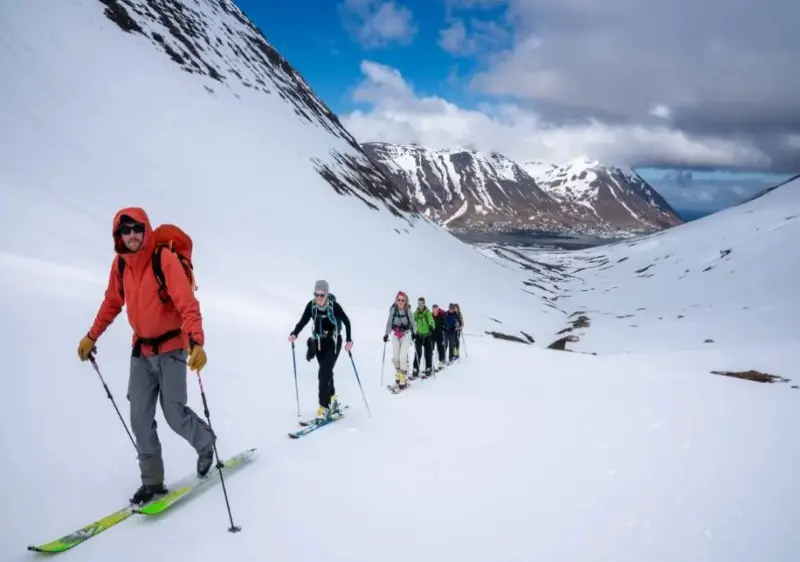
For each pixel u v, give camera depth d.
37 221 20.17
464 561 4.53
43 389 6.79
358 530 5.01
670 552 4.77
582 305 117.31
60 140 38.28
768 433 8.85
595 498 5.99
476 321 65.31
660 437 8.52
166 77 66.12
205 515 5.09
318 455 7.00
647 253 187.88
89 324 9.66
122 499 5.27
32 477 5.20
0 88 38.56
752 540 5.02
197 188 49.94
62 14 57.66
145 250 4.90
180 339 5.18
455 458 7.24
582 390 13.08
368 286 55.03
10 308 8.88
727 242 158.62
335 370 14.23
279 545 4.63
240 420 8.15
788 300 91.62
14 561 4.07
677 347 68.00
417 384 13.44
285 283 41.84
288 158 75.75
